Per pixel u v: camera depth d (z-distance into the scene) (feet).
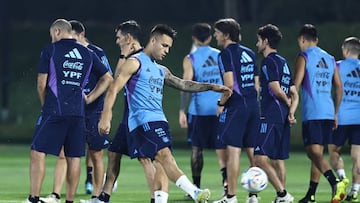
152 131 98.37
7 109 329.72
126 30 108.47
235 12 387.34
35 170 105.29
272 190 144.05
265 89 116.57
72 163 108.06
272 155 116.57
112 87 97.96
